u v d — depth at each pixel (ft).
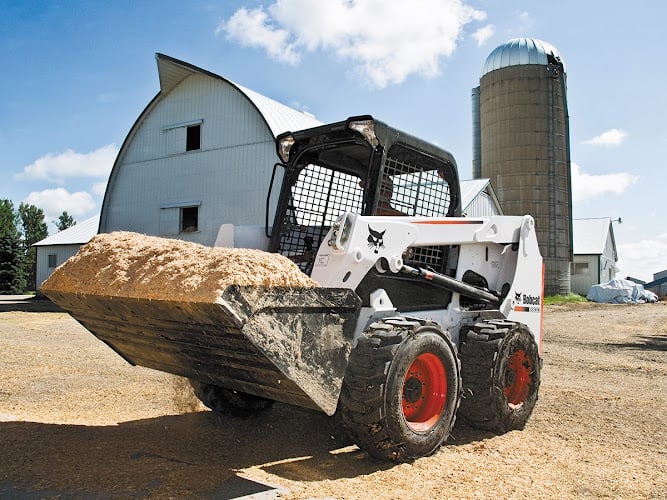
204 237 70.08
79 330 44.47
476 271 18.74
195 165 71.61
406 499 11.72
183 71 71.15
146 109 75.82
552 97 111.96
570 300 105.50
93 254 14.32
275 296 11.15
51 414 18.15
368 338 13.66
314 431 16.48
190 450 14.44
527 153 111.04
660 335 46.26
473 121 126.31
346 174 19.74
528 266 20.27
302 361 11.67
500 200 112.68
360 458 14.21
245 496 11.43
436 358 14.57
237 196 67.36
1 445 14.29
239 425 16.92
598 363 31.48
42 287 14.79
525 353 17.89
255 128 66.33
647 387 24.85
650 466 14.71
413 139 16.71
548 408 20.76
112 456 13.66
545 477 13.57
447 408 14.75
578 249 144.15
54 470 12.63
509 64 112.37
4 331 43.37
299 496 11.54
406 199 17.04
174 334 12.73
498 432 17.11
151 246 13.67
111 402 19.93
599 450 15.97
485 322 17.97
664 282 213.05
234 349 11.82
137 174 77.46
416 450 13.88
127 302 12.48
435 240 16.65
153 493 11.46
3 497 11.19
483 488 12.62
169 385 22.80
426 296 16.90
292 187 18.31
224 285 10.68
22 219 263.70
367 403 13.01
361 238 14.39
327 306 12.02
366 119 15.69
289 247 18.39
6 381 23.63
